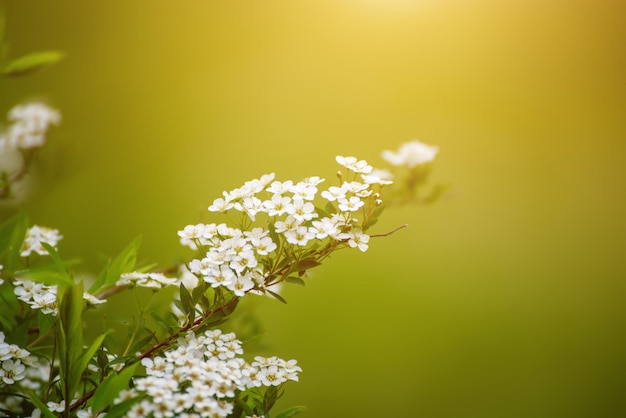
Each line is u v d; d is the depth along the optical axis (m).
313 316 1.49
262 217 1.19
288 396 1.30
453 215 1.83
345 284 1.57
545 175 2.01
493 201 1.90
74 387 0.53
